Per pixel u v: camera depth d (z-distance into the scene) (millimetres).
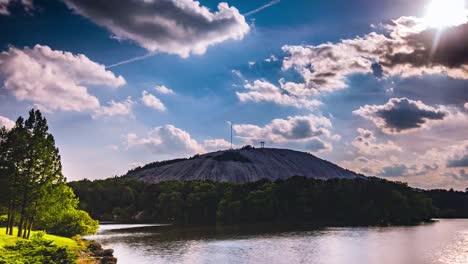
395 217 189500
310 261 72750
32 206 71062
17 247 44438
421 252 82938
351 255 79375
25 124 70938
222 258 75562
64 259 45219
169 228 159375
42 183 70812
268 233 131125
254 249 88625
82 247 68500
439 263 70625
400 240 106375
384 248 89625
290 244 98438
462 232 130375
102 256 64500
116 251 85750
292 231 138375
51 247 45875
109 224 190375
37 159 70312
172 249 89188
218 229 151375
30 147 69562
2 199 68562
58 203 75500
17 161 69000
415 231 135625
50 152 71625
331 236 118938
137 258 75688
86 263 55531
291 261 72562
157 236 122125
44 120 72312
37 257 41312
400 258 75750
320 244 98125
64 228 91312
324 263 70812
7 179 68500
